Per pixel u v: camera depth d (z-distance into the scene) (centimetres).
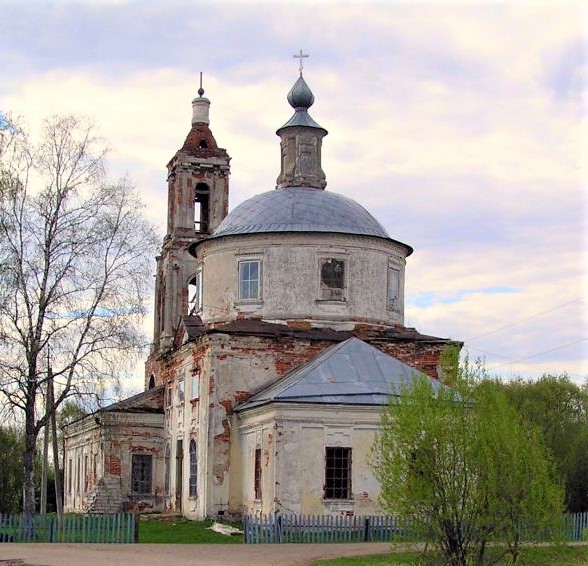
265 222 5025
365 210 5256
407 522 2678
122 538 3638
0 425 4444
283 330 4819
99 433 5900
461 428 2661
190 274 6219
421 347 4912
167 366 5597
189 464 4962
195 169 6297
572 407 6538
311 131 5416
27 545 3381
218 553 3155
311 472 4069
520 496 2619
